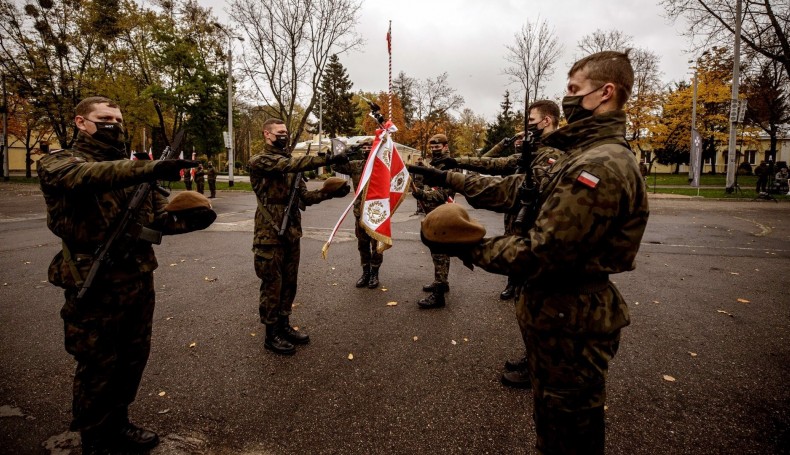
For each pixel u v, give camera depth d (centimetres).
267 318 327
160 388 277
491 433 233
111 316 205
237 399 265
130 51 2562
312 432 234
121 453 212
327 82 5253
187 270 574
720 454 215
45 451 215
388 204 282
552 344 148
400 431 235
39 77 2330
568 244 128
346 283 524
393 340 355
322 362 315
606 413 252
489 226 1018
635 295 478
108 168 173
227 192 2111
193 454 215
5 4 2202
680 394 272
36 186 2317
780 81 2156
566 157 155
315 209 1402
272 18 2059
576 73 157
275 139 331
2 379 285
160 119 2664
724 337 361
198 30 2622
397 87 4681
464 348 340
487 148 5188
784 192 2081
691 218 1190
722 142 3706
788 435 230
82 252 200
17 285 496
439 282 430
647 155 4072
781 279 545
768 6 1712
